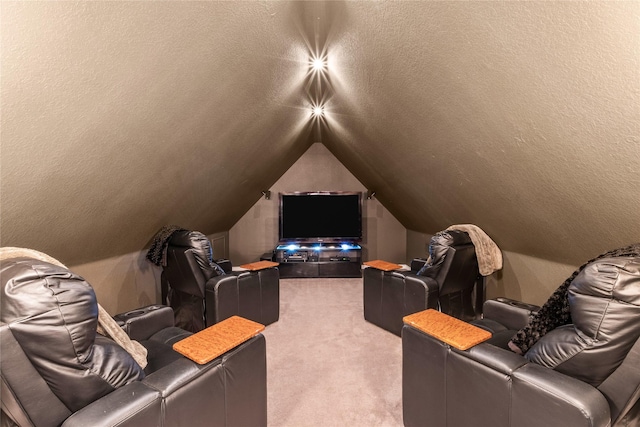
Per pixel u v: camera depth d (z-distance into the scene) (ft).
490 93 5.15
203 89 6.44
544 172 5.87
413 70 6.00
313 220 18.44
